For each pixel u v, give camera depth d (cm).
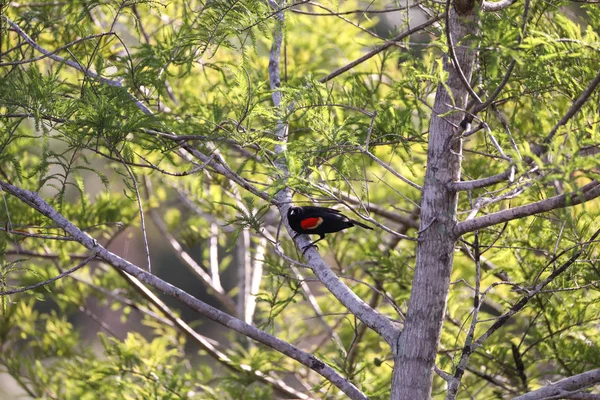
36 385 1667
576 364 1162
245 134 902
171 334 1905
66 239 870
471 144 1487
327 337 1848
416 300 802
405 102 1103
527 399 779
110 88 945
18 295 1738
